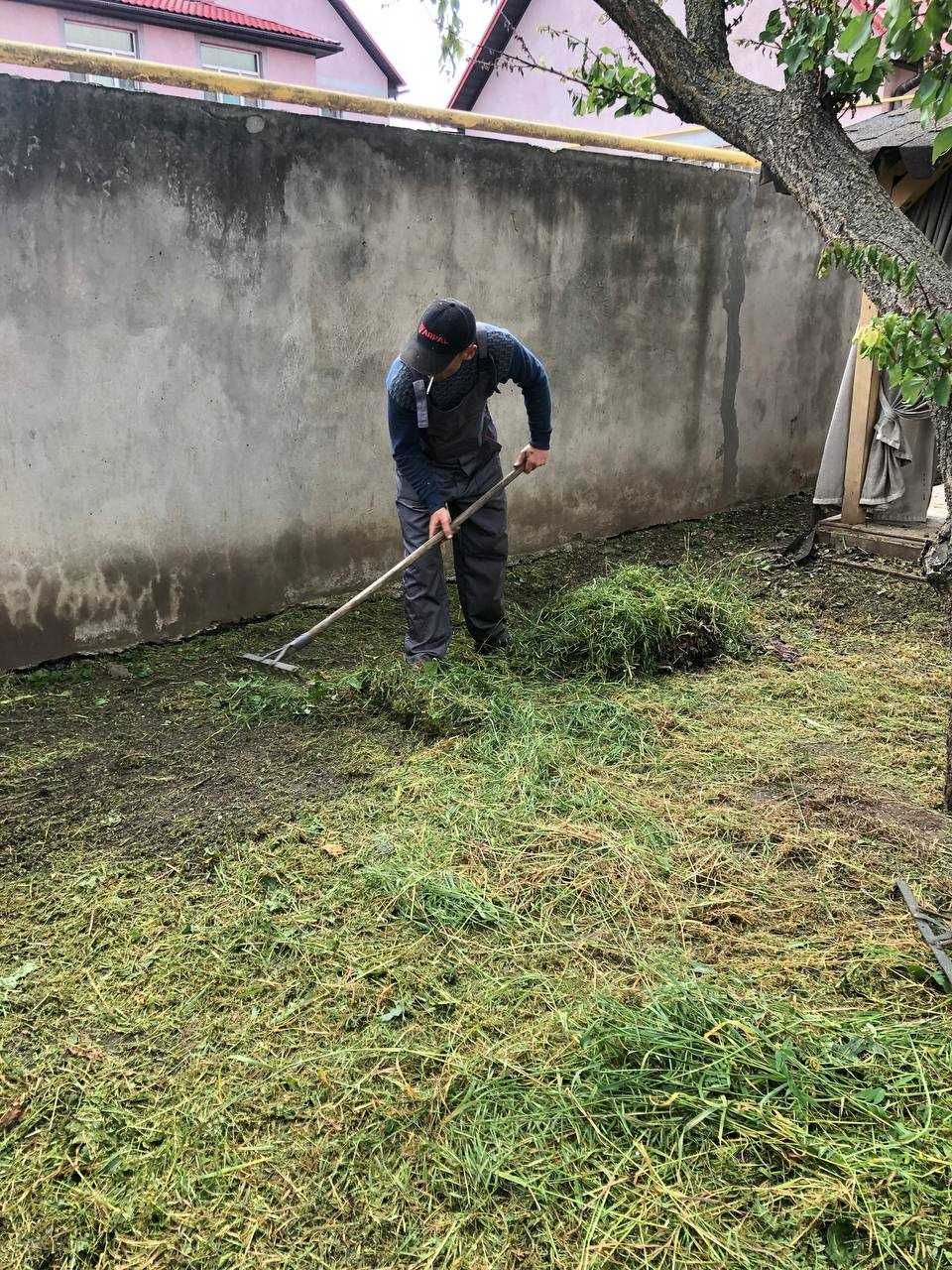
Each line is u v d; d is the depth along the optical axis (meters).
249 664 4.36
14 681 4.11
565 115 13.91
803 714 3.82
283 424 4.73
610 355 6.06
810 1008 2.25
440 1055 2.12
